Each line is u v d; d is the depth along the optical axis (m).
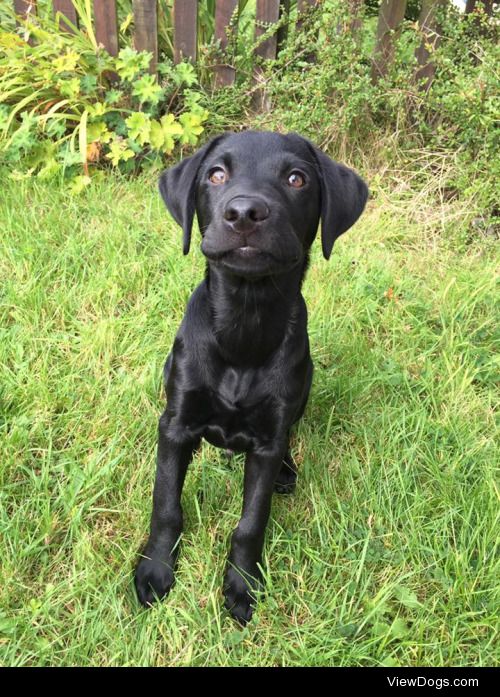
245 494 0.50
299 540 0.52
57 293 0.76
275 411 0.49
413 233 0.96
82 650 0.44
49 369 0.66
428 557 0.52
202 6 1.11
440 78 1.01
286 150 0.47
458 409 0.67
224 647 0.46
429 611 0.48
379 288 0.84
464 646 0.47
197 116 1.01
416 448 0.61
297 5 1.05
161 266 0.84
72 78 1.01
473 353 0.75
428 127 1.04
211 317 0.49
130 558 0.51
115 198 0.96
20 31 1.07
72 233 0.86
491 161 0.92
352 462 0.60
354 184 0.52
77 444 0.59
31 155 1.00
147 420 0.62
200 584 0.50
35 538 0.51
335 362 0.74
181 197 0.51
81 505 0.52
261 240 0.41
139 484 0.56
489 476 0.57
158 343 0.71
